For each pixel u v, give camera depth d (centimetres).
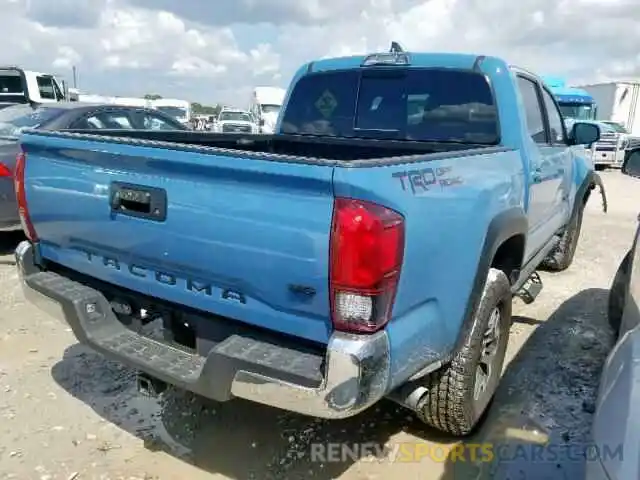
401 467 298
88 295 294
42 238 320
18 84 1664
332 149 443
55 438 320
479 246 287
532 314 505
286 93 475
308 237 213
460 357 286
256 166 218
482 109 381
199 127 3312
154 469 295
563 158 485
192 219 242
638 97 2744
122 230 270
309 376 217
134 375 393
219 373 235
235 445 316
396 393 288
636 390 180
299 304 223
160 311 280
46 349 431
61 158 293
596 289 582
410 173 230
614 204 1220
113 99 2975
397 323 228
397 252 217
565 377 389
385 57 418
